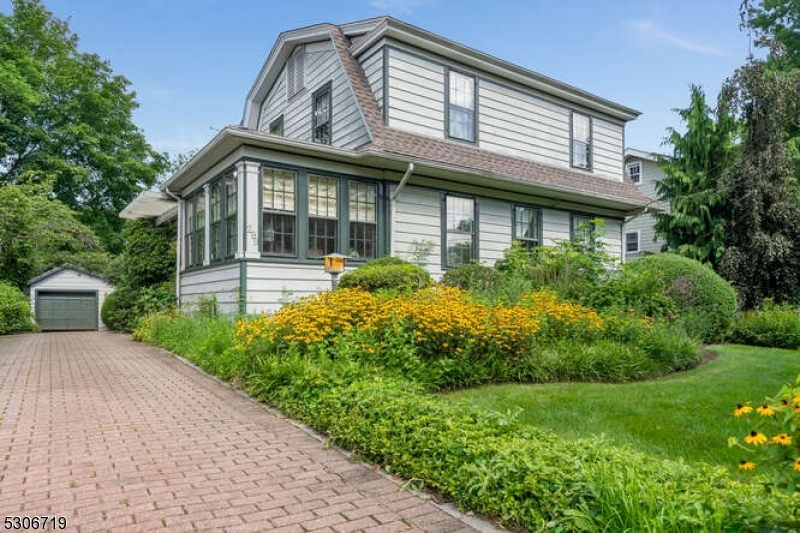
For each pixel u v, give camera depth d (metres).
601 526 2.23
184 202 13.25
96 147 23.88
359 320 6.12
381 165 10.53
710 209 15.24
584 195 13.18
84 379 6.57
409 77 11.20
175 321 10.54
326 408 4.27
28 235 16.39
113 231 25.17
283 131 13.89
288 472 3.36
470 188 12.00
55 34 24.59
